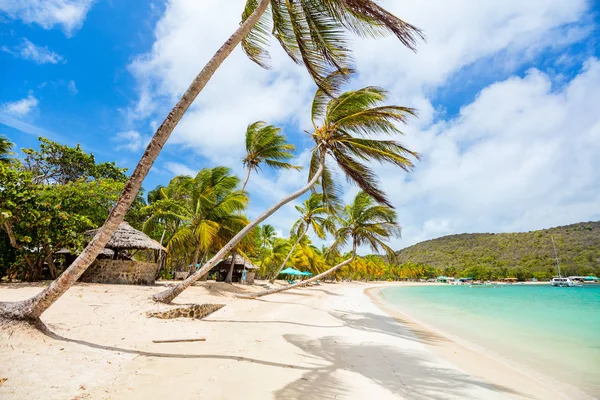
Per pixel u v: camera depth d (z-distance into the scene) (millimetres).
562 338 10859
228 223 18188
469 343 9805
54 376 3941
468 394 5113
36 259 14094
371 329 10734
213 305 11141
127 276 14125
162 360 5184
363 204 21188
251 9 7902
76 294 9539
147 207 20000
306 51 7301
